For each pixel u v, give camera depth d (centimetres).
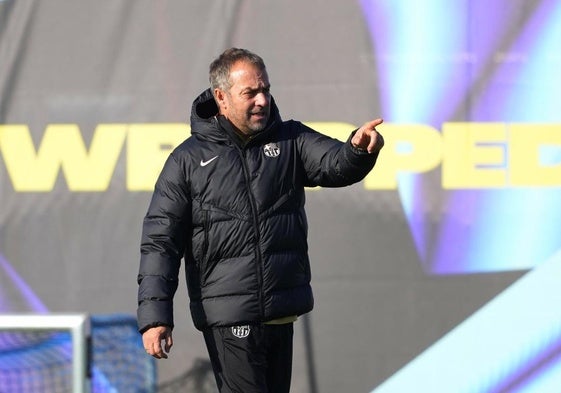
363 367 1475
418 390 1474
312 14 1476
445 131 1476
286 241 1059
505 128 1473
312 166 1077
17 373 871
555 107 1470
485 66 1470
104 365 1454
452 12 1470
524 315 1470
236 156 1058
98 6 1474
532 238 1473
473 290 1474
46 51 1473
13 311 1476
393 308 1475
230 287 1046
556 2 1467
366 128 973
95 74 1475
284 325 1094
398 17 1473
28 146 1476
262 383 1074
